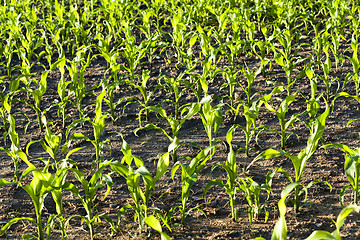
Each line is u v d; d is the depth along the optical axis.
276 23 8.22
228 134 3.79
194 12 8.59
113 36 8.98
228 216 3.79
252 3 10.47
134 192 3.45
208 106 4.21
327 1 8.82
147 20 8.01
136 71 7.46
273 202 3.96
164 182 4.39
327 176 4.34
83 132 5.52
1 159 4.95
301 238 3.44
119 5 8.66
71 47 8.73
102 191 4.27
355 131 5.27
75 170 3.33
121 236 3.55
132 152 5.01
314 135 3.42
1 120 5.85
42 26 9.26
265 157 3.50
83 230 3.66
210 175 4.49
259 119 5.74
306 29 8.57
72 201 4.10
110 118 5.92
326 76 6.02
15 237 3.56
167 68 7.58
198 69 7.50
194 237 3.52
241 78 7.05
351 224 3.59
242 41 6.85
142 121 5.82
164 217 3.63
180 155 4.91
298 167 3.62
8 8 9.53
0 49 7.46
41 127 5.59
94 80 7.20
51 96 6.65
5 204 4.05
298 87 6.63
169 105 6.24
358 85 6.19
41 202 3.27
